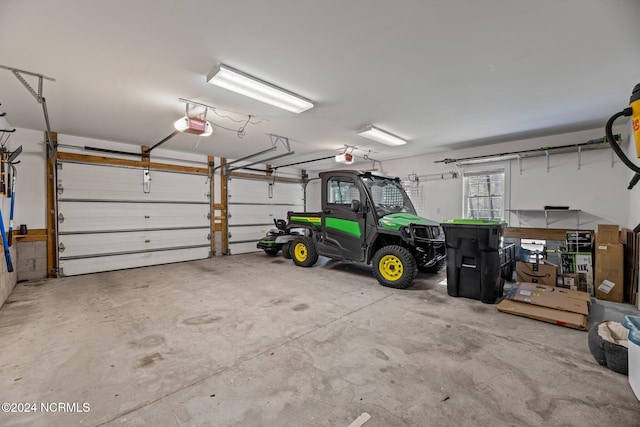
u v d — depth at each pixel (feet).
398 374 6.24
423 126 14.66
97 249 17.19
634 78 9.35
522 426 4.71
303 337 8.11
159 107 11.84
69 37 6.98
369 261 14.73
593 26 6.64
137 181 18.90
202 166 22.31
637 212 12.01
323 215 16.71
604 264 11.20
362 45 7.45
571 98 11.04
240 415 5.00
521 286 11.19
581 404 5.24
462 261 11.59
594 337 6.80
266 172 26.99
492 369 6.42
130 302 11.36
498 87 10.05
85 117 13.14
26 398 5.46
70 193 16.28
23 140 14.88
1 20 6.25
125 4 5.82
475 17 6.34
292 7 5.98
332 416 4.97
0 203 11.39
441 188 21.02
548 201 16.29
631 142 13.00
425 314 9.87
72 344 7.72
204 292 12.73
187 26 6.60
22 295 12.37
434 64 8.46
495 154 18.04
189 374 6.28
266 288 13.32
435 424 4.78
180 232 20.97
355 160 25.35
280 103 10.81
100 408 5.18
